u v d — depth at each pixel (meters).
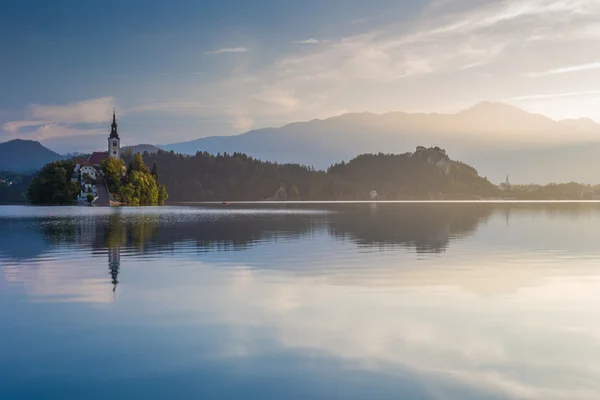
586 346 15.16
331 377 12.82
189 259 34.69
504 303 20.62
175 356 14.31
